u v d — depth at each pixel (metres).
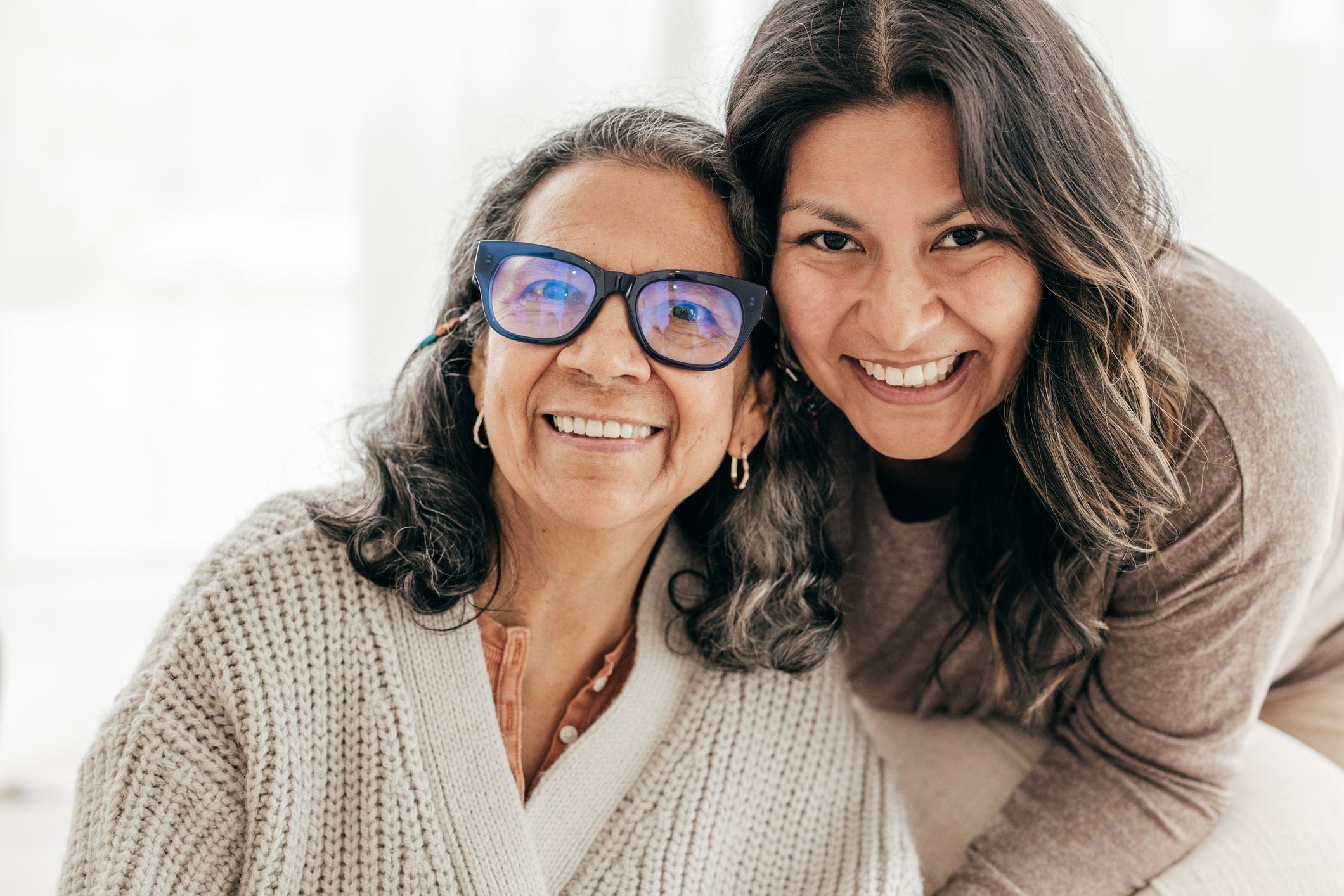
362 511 1.11
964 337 1.11
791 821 1.22
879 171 1.04
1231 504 1.20
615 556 1.13
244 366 3.23
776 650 1.22
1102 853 1.32
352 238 3.22
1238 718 1.33
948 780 1.53
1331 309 3.33
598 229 1.05
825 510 1.29
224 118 3.12
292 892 1.05
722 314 1.05
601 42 3.19
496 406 1.06
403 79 3.13
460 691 1.09
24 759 2.41
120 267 3.13
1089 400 1.14
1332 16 3.26
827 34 1.05
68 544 3.19
